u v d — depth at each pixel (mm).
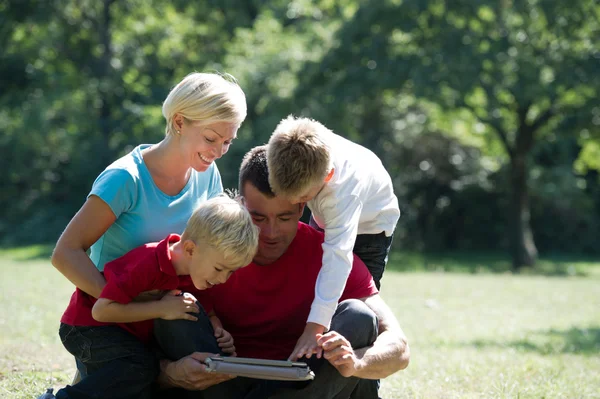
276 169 5344
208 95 5520
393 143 39594
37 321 12281
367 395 5703
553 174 43750
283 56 37688
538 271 34844
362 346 5414
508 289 23641
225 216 5168
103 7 43062
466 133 39344
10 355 8516
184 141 5629
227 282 5688
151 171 5691
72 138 41812
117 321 5207
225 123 5586
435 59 31438
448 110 33719
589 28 32625
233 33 47344
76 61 44344
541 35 33031
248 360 4961
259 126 36781
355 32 33219
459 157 41344
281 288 5695
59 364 8188
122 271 5336
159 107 41406
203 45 46562
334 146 6004
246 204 5551
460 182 41750
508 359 10117
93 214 5438
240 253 5176
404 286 23250
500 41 31828
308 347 5172
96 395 5246
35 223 41188
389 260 36500
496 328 14398
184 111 5547
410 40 33344
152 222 5676
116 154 41250
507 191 42750
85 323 5406
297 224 5691
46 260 30406
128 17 45188
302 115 35250
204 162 5680
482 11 33281
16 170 42000
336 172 5840
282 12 44156
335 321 5402
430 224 42688
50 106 41250
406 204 41000
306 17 43969
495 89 32375
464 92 31250
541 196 43625
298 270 5703
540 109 34406
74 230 5422
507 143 35594
